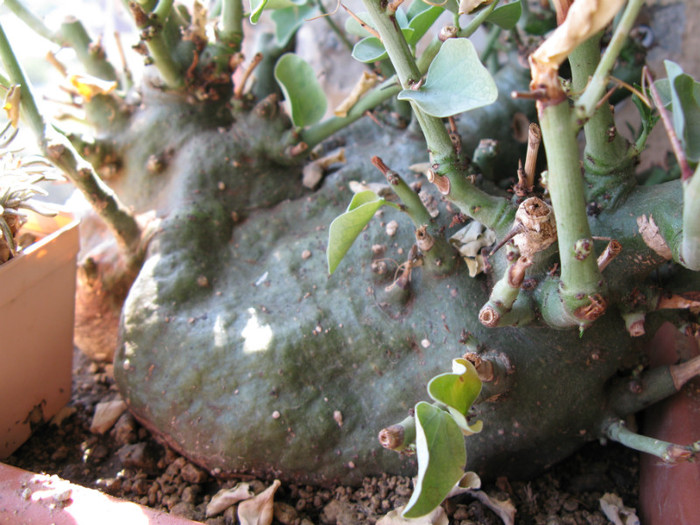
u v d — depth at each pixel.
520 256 0.15
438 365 0.19
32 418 0.22
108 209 0.21
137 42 0.23
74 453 0.22
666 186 0.17
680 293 0.18
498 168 0.26
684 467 0.18
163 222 0.22
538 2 0.28
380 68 0.24
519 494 0.20
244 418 0.19
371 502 0.19
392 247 0.20
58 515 0.17
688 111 0.13
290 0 0.21
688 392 0.20
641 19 0.29
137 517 0.17
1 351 0.20
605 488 0.21
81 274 0.23
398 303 0.20
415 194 0.18
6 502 0.17
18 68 0.19
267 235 0.23
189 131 0.23
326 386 0.20
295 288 0.21
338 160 0.24
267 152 0.23
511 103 0.25
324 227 0.22
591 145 0.17
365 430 0.19
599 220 0.18
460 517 0.19
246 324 0.20
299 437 0.19
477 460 0.19
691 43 0.29
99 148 0.23
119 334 0.21
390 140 0.25
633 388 0.19
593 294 0.14
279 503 0.19
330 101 0.34
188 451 0.20
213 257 0.22
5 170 0.19
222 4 0.23
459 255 0.19
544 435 0.19
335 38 0.33
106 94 0.23
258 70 0.27
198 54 0.23
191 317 0.21
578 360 0.19
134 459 0.21
